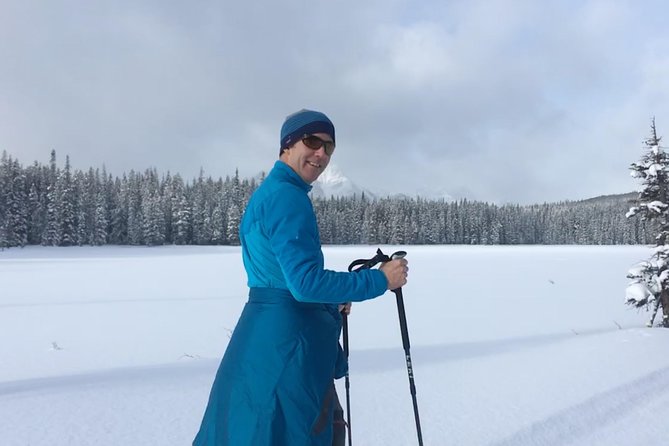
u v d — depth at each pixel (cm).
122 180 7606
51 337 823
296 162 176
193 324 955
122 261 3553
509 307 1198
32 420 384
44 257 4203
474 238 9694
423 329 890
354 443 346
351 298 158
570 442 345
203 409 409
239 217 7431
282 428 156
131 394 453
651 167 881
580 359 580
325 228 8575
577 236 10700
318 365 165
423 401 434
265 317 165
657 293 849
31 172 6200
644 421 380
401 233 8931
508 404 423
